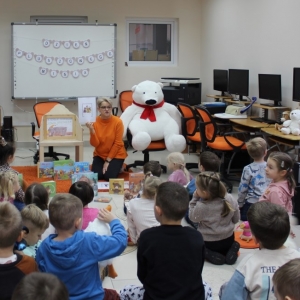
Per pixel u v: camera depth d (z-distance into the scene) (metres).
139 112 6.19
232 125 6.26
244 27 6.95
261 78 6.13
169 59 8.76
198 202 3.39
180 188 2.10
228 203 3.32
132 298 2.29
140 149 5.94
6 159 3.94
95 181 4.98
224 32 7.65
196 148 7.58
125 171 6.23
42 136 5.81
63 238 2.03
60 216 1.99
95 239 2.05
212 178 3.31
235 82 6.93
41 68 8.14
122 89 8.55
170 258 1.96
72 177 5.05
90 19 8.30
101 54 8.27
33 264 1.85
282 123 5.65
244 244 3.71
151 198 3.32
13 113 8.27
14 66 8.06
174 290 1.93
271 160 3.34
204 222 3.38
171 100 7.73
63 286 1.26
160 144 6.14
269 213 1.84
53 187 4.84
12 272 1.77
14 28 7.96
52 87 8.22
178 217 2.05
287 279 1.30
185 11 8.55
